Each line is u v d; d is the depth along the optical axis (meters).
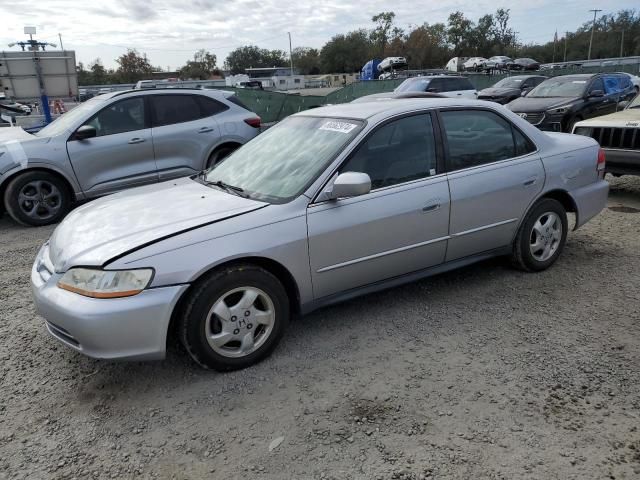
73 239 3.26
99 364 3.44
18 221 6.79
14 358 3.56
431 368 3.23
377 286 3.78
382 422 2.75
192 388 3.12
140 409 2.95
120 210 3.55
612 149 6.98
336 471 2.42
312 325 3.85
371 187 3.59
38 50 11.69
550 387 2.99
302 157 3.72
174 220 3.24
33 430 2.81
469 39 92.75
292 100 16.00
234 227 3.14
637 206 6.85
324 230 3.37
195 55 94.25
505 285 4.40
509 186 4.18
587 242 5.43
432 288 4.41
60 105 15.03
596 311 3.90
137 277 2.89
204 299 3.05
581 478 2.33
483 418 2.75
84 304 2.86
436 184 3.81
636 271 4.62
